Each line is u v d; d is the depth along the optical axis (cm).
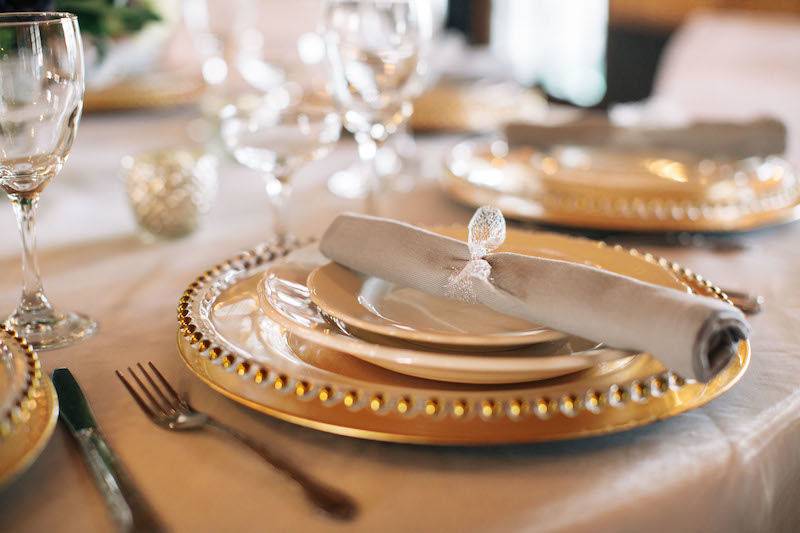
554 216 94
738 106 188
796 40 186
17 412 48
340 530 44
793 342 66
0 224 107
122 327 71
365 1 90
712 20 207
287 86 165
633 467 50
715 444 52
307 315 60
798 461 57
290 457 50
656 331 50
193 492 47
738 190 103
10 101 63
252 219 106
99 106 162
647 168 116
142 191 95
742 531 53
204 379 54
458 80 167
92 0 104
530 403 50
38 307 72
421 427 49
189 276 85
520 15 357
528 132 124
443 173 112
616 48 302
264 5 196
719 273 84
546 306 55
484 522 45
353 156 141
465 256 61
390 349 51
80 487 48
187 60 202
